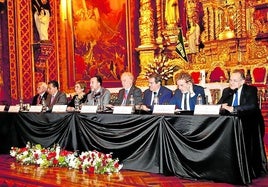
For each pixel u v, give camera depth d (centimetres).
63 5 1116
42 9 1066
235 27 926
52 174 468
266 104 805
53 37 1101
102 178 437
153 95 552
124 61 1106
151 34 1069
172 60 1020
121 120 475
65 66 1117
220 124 393
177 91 528
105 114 492
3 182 456
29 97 1028
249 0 908
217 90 812
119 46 1112
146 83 1043
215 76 934
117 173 458
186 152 420
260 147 435
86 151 515
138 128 460
